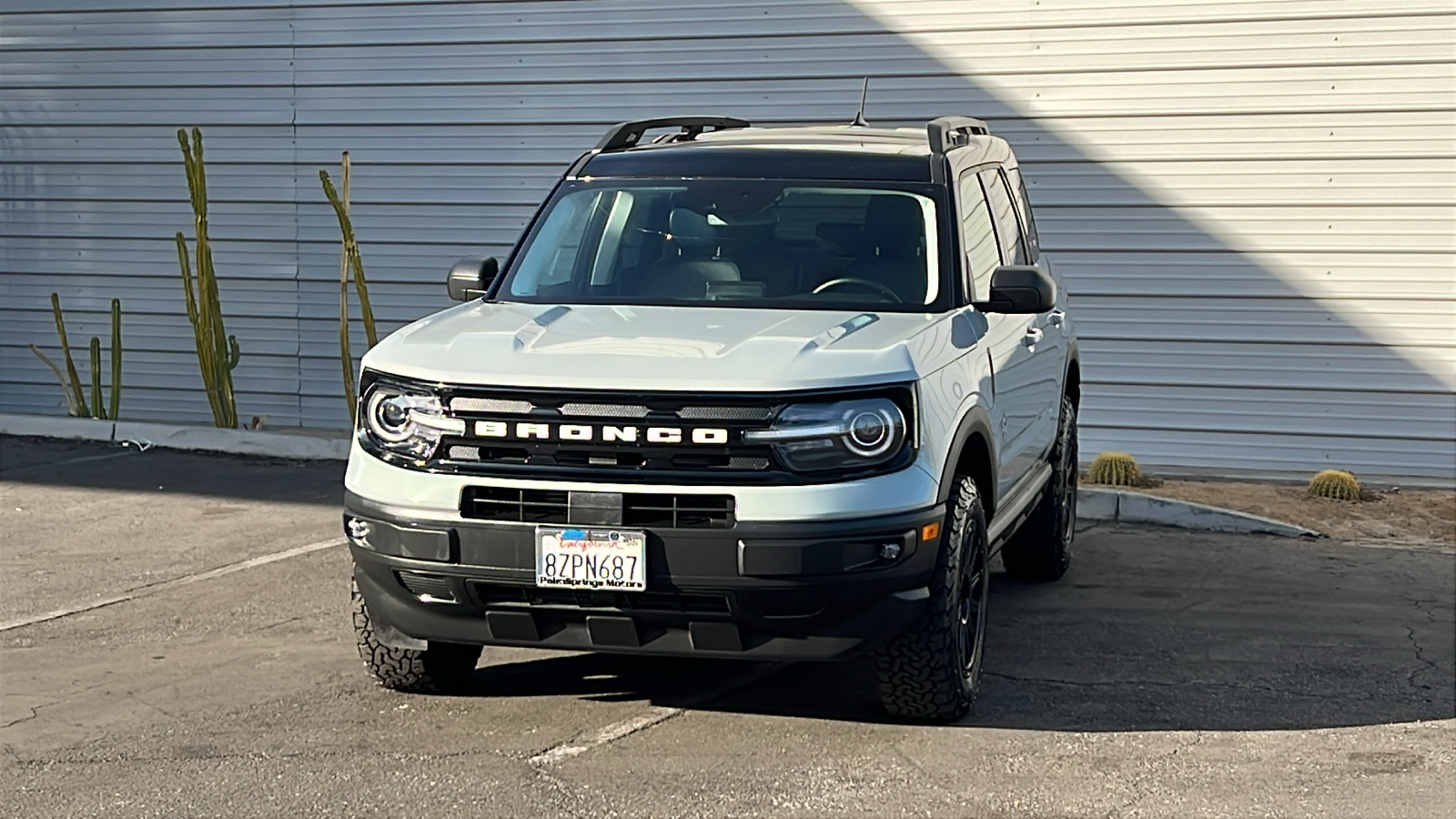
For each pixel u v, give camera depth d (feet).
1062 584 25.91
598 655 21.12
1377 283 34.24
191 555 27.43
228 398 39.42
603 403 16.40
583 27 38.14
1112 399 36.06
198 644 21.70
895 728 18.04
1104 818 15.24
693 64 37.55
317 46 40.06
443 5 39.01
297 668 20.48
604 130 38.34
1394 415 34.47
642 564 16.17
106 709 18.70
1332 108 34.01
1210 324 35.27
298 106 40.42
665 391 16.26
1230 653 21.59
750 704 18.92
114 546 28.12
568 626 16.97
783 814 15.26
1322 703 19.31
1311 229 34.45
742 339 17.56
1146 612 24.02
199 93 41.22
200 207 38.47
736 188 21.12
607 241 20.89
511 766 16.60
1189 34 34.55
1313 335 34.71
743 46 37.19
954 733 17.90
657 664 20.67
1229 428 35.42
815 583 16.16
